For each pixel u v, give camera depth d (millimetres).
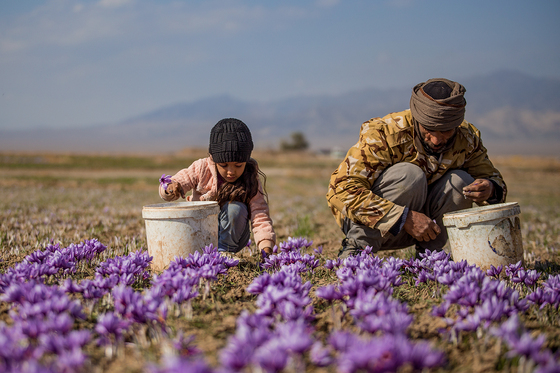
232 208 3627
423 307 2709
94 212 8023
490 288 2443
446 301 2480
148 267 3369
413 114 3277
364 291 2414
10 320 2432
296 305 2260
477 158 3639
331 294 2346
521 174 34938
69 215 7359
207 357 1993
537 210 10539
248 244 4109
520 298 2828
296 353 1719
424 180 3447
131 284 2910
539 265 3988
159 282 2549
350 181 3471
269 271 3414
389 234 3650
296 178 28953
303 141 98875
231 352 1588
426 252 3373
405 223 3389
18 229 5684
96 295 2490
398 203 3502
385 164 3504
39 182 18219
